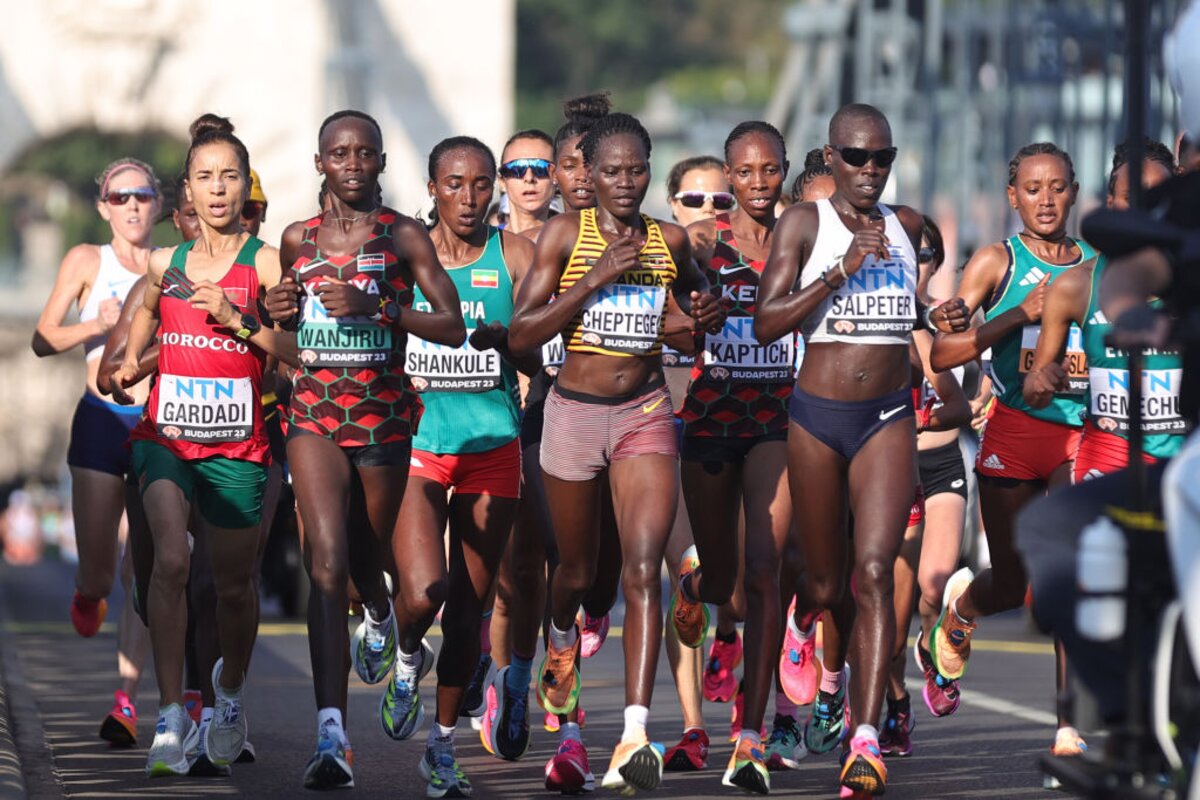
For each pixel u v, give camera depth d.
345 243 17.19
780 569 18.50
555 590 17.72
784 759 19.55
